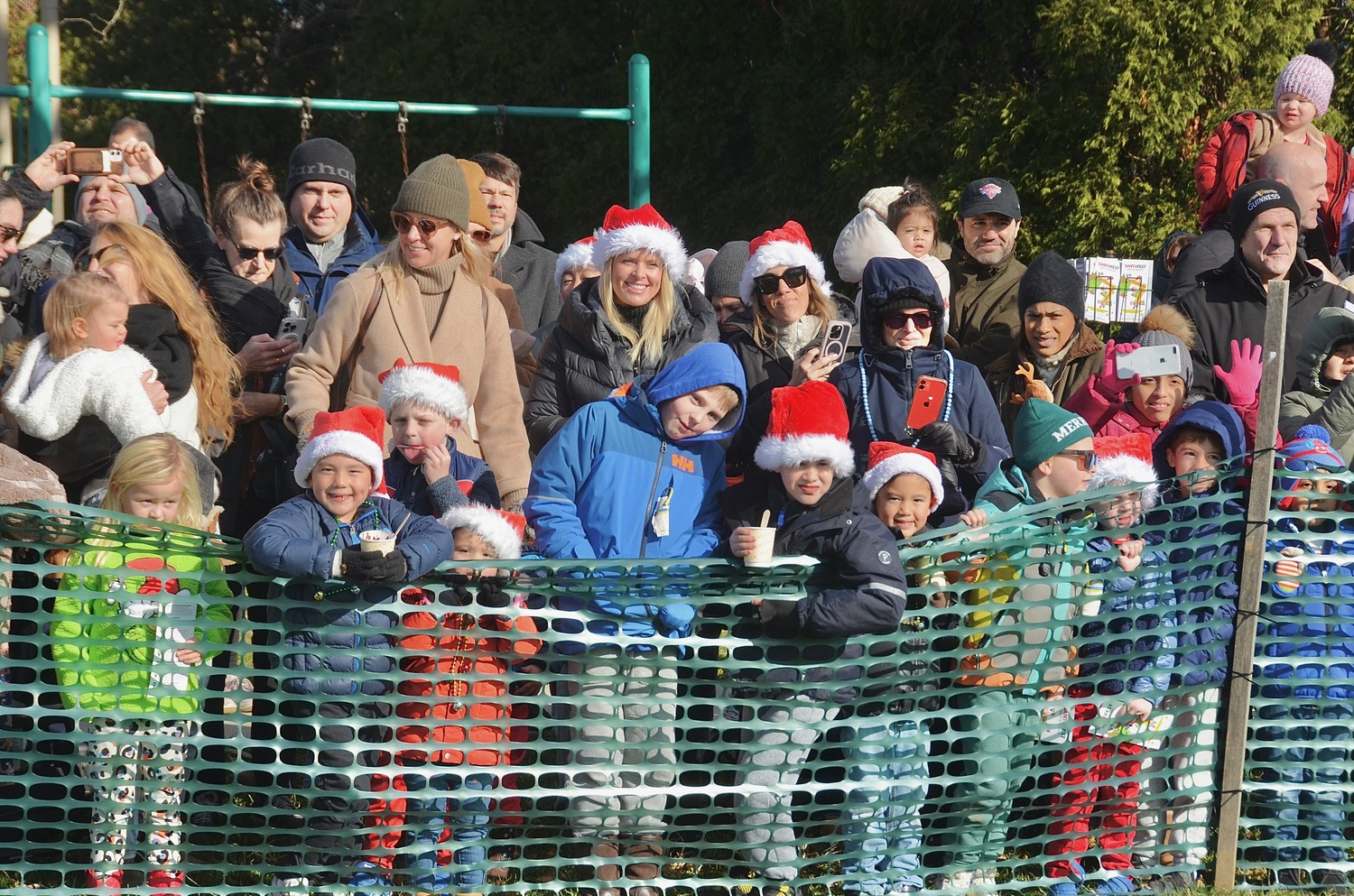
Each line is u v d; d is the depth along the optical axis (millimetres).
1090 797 5695
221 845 5203
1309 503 5699
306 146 8102
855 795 5492
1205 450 6098
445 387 5969
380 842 5344
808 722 5348
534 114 11859
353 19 33188
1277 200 7219
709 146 23984
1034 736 5555
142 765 5148
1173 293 8031
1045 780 5746
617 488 5699
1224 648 5586
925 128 18078
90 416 5926
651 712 5430
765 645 5254
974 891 5527
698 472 5828
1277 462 5781
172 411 6246
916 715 5387
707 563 5172
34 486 5523
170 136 31672
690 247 24422
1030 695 5516
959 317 8141
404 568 4965
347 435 5305
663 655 5418
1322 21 17125
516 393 6793
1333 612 5684
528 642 5438
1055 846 5715
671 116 24078
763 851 5457
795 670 5289
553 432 6543
